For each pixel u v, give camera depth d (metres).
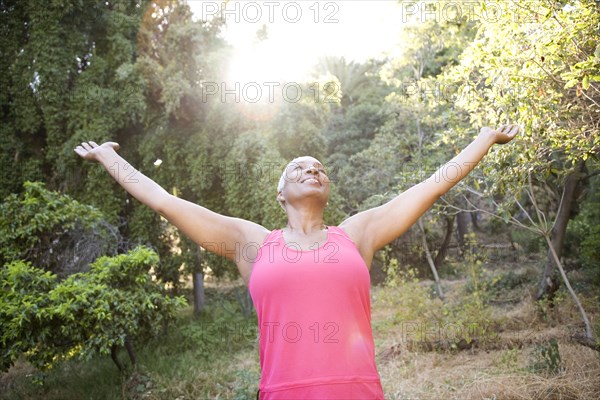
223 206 9.46
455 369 5.74
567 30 3.19
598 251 8.66
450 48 9.66
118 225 9.19
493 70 3.92
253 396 5.41
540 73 3.54
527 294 8.66
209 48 9.36
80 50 9.41
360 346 1.64
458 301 8.43
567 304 7.68
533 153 3.86
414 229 11.55
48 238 6.59
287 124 8.68
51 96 8.95
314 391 1.55
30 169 9.34
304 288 1.65
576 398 4.41
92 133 8.87
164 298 6.11
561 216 7.61
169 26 9.47
